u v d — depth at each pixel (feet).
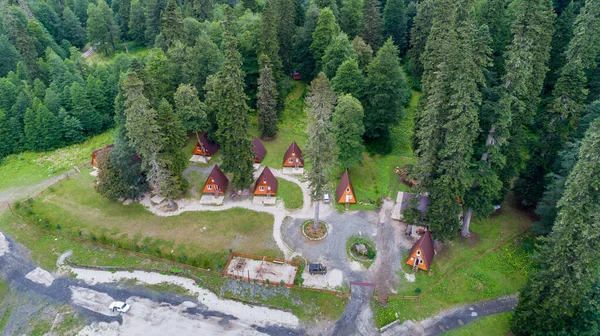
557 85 152.97
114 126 252.62
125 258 155.74
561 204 107.86
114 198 173.88
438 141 138.62
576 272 105.40
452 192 137.39
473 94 122.62
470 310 135.64
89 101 239.09
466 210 156.15
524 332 122.93
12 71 256.93
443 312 134.82
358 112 187.93
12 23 297.74
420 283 143.54
